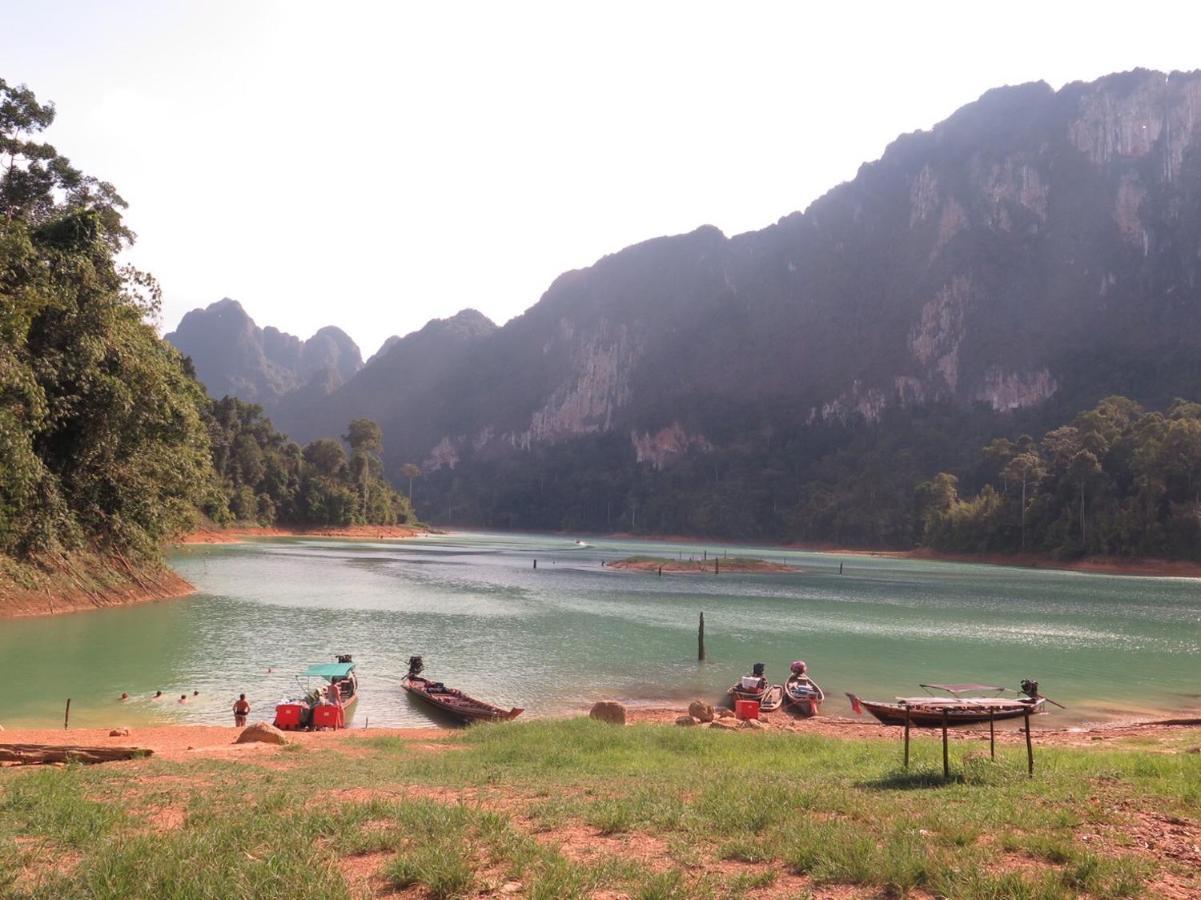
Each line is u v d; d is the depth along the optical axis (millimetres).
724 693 26938
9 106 39438
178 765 12289
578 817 8281
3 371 28594
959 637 39969
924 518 153500
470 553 115125
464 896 5715
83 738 17297
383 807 8430
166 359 43656
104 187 43344
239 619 37812
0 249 29938
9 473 29812
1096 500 112438
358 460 166000
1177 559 100125
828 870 6211
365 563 82125
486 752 14281
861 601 58938
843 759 13164
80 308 35219
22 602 33500
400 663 29875
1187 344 199875
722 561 100750
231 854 6359
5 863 6297
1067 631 42969
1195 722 22312
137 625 34031
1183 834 7152
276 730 16953
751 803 8438
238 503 127812
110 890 5523
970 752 12719
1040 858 6484
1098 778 9938
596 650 34062
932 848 6617
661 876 5883
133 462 39938
